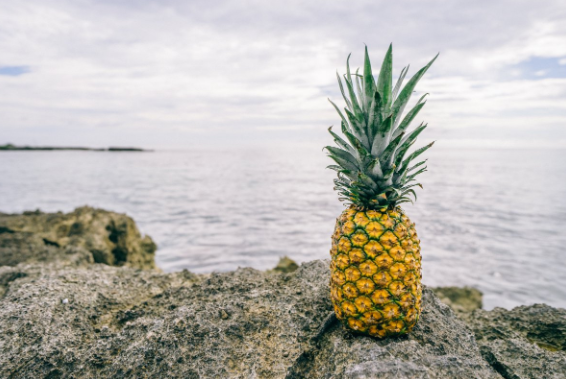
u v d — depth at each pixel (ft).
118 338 1.69
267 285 2.15
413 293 1.59
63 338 1.69
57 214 6.31
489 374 1.52
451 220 16.55
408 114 1.68
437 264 10.43
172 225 15.14
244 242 12.64
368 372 1.45
